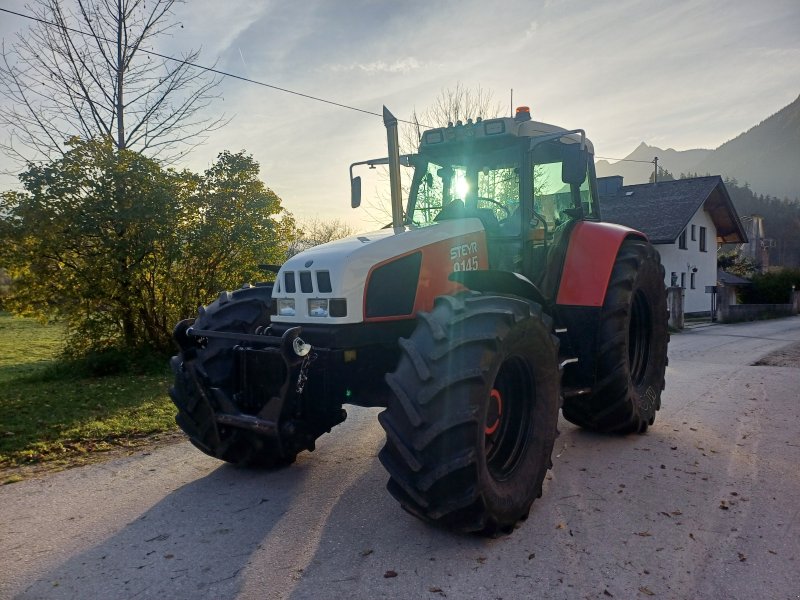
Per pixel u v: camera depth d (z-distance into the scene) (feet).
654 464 13.51
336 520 10.61
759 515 10.63
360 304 10.69
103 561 9.17
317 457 14.30
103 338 28.58
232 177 29.91
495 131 13.28
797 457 13.88
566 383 14.26
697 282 89.97
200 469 13.53
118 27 31.65
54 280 26.76
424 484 8.72
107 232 26.48
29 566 9.04
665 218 80.69
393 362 11.53
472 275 11.53
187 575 8.71
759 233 175.22
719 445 14.92
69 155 26.17
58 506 11.41
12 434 16.31
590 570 8.76
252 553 9.37
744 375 25.35
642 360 16.80
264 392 11.57
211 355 12.42
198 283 29.37
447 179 14.88
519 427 10.94
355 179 15.47
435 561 9.07
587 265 14.42
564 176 13.44
